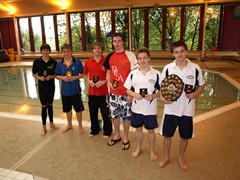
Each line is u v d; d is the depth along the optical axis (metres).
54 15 13.75
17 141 2.87
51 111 3.19
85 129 3.23
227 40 11.73
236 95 5.74
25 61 13.91
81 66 3.00
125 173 2.14
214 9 11.54
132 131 3.09
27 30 14.62
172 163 2.28
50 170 2.22
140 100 2.27
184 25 11.96
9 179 2.06
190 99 2.05
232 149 2.51
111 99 2.63
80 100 3.04
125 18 12.61
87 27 13.41
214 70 8.47
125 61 2.48
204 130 3.02
